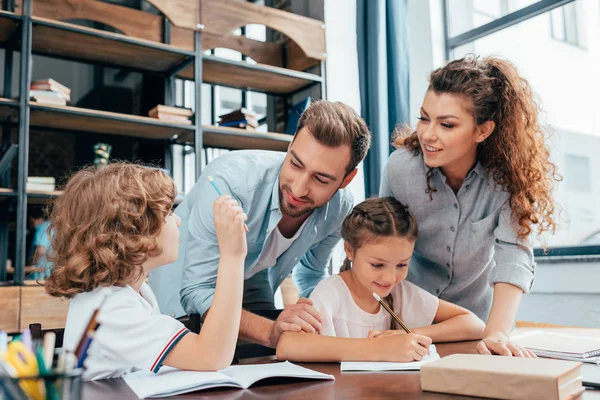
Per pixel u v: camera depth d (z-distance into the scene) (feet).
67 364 1.35
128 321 2.59
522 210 4.14
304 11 12.28
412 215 4.35
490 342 3.27
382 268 4.10
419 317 4.39
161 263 2.90
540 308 8.99
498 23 10.45
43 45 9.70
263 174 4.41
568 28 9.45
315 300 4.13
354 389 2.44
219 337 2.65
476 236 4.53
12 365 1.36
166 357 2.64
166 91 11.05
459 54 11.32
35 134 9.82
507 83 4.05
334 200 4.75
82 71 10.94
